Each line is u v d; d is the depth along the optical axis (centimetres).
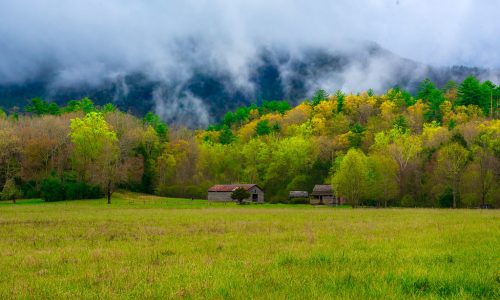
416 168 9006
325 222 3070
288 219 3469
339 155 11362
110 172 8219
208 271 1148
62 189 8612
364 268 1191
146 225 2878
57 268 1291
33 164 9662
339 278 1047
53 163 10069
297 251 1548
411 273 1084
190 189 11075
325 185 10338
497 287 936
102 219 3512
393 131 10375
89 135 8931
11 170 9394
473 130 10200
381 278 1034
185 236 2158
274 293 895
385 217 3669
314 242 1852
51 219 3525
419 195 8550
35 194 9231
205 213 4522
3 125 10850
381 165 7919
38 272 1223
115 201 8538
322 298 848
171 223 3048
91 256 1486
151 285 1002
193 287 961
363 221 3158
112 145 9325
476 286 945
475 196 7244
